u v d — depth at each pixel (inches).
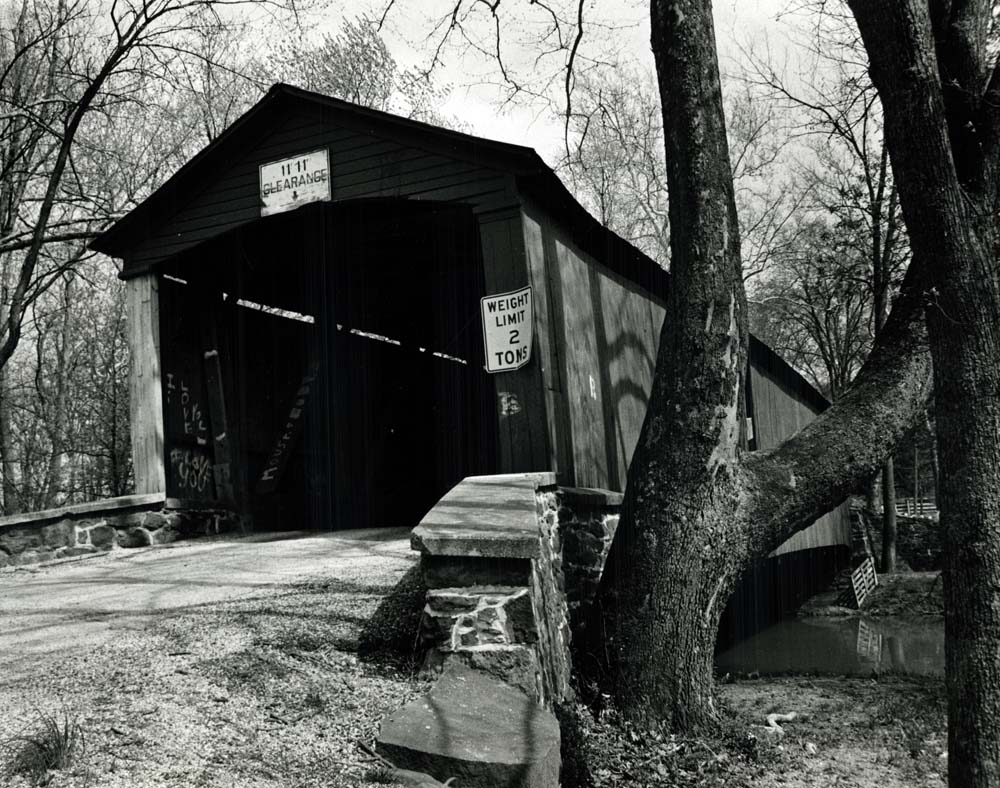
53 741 136.3
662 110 239.5
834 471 233.9
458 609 186.2
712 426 224.4
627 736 210.2
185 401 455.2
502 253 330.3
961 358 187.2
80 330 920.9
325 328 526.3
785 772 211.8
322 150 373.1
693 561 220.2
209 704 162.9
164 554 383.2
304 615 226.5
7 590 311.3
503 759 145.7
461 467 594.6
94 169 636.1
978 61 236.4
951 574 185.6
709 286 228.4
